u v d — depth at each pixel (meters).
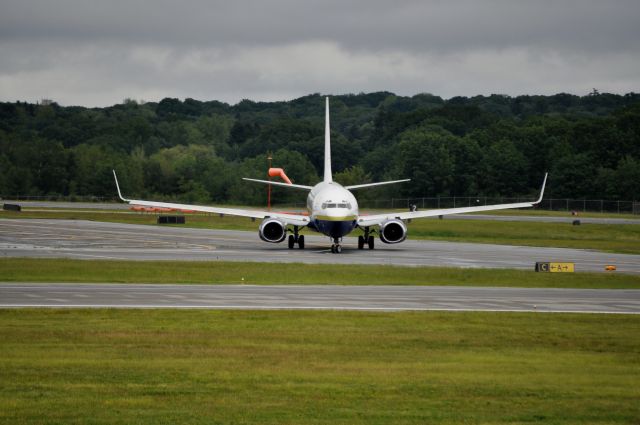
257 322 106.44
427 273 168.62
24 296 129.38
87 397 69.06
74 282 149.62
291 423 62.69
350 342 94.12
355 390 72.31
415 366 82.12
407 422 63.28
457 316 113.25
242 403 67.81
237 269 170.88
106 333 97.19
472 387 73.81
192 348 89.38
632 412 66.56
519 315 114.69
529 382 75.94
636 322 109.81
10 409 65.31
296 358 85.19
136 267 172.50
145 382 74.12
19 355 84.56
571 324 107.75
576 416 65.38
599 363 84.69
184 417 63.78
